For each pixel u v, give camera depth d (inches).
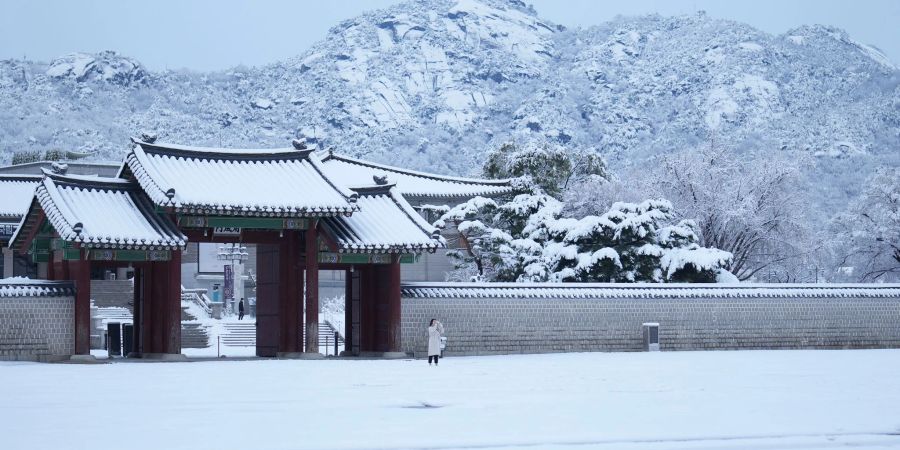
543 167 3917.3
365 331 2021.4
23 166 3673.7
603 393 1199.6
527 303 2126.0
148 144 1924.2
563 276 2534.5
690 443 816.3
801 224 3228.3
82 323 1787.6
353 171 3577.8
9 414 994.1
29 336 1774.1
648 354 2064.5
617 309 2196.1
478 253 2770.7
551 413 1000.2
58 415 987.3
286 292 1969.7
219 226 1867.6
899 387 1269.7
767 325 2288.4
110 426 907.4
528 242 2674.7
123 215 1846.7
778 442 821.2
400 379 1416.1
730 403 1083.3
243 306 3216.0
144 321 1889.8
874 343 2357.3
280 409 1042.1
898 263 3440.0
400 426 910.4
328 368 1654.8
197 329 2640.3
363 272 2031.3
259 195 1888.5
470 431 878.4
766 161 3260.3
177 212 1807.3
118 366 1689.2
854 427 897.5
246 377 1453.0
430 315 2048.5
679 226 2630.4
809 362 1772.9
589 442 820.6
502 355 2060.8
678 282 2532.0
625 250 2573.8
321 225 1939.0
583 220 2596.0
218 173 1940.2
